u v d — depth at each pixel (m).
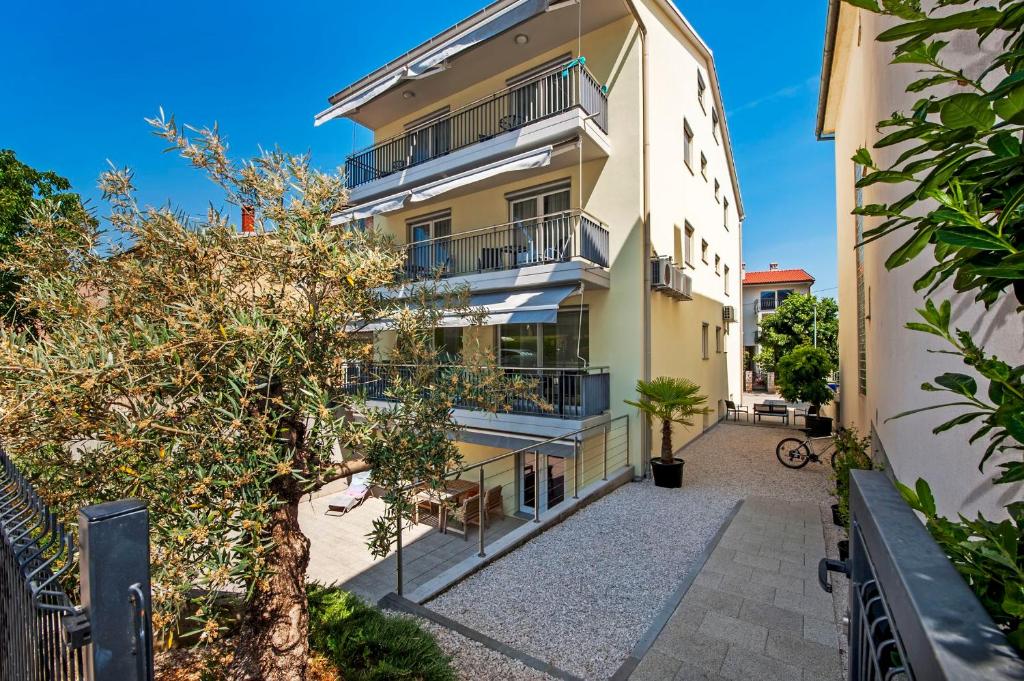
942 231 1.01
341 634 3.80
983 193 1.13
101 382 2.14
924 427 3.16
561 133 9.69
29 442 2.36
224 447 2.30
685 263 13.61
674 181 12.36
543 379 10.41
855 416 9.68
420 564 7.48
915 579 0.94
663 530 6.91
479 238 12.12
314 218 2.93
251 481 2.33
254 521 2.27
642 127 10.19
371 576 7.07
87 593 1.60
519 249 11.14
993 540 1.09
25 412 2.10
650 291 10.24
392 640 3.69
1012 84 0.90
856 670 1.61
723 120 17.58
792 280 32.94
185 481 2.22
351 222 3.52
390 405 3.78
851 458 6.19
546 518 7.12
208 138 3.10
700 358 14.96
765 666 3.89
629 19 10.27
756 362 29.44
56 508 2.56
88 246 3.11
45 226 3.04
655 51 11.14
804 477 9.86
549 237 10.81
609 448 10.31
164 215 2.96
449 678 3.44
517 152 10.54
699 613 4.68
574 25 10.51
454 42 10.71
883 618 1.18
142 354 2.21
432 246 12.07
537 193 11.52
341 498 10.95
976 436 1.19
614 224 10.47
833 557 5.91
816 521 7.21
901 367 4.07
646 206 10.23
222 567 2.16
